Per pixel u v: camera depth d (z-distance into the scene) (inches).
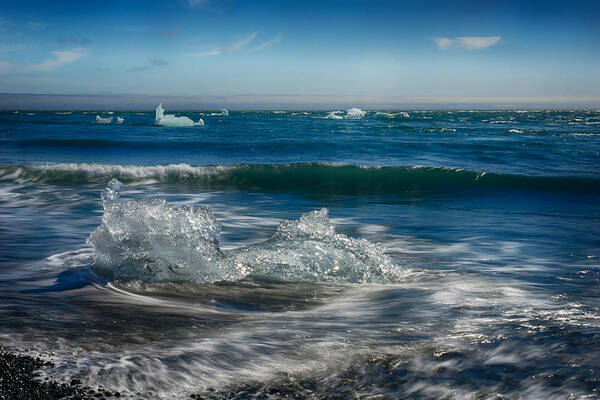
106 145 824.3
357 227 279.6
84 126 1515.7
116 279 158.1
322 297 148.6
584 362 86.3
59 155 729.6
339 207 362.0
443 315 122.1
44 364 84.5
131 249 166.7
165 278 160.9
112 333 105.0
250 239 243.3
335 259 185.0
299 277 169.5
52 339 98.7
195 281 161.2
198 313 127.7
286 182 510.0
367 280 168.1
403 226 283.0
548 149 789.9
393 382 82.3
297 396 77.5
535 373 83.0
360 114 2701.8
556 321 113.2
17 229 252.2
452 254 212.2
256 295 149.6
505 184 473.7
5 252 196.9
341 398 76.8
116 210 175.0
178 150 788.0
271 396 77.4
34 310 121.2
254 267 178.1
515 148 802.8
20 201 366.9
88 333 104.2
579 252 215.9
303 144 827.4
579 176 489.7
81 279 157.1
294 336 105.6
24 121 1851.6
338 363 90.3
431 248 225.1
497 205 375.2
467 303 133.5
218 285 159.0
